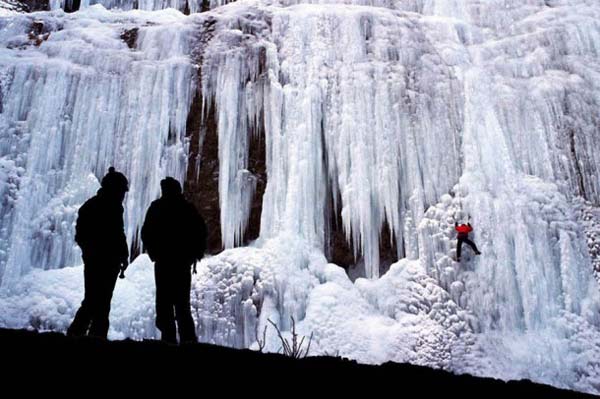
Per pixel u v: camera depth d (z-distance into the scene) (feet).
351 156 32.27
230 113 33.42
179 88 33.83
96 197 16.81
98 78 33.45
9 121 31.86
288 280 28.89
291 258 29.60
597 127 34.06
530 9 40.96
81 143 32.04
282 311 28.37
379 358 26.66
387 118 32.89
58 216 29.94
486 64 36.47
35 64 33.17
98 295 16.06
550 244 29.71
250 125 33.76
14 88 32.53
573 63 36.37
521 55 37.04
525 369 26.04
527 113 33.81
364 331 27.76
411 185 31.96
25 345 9.15
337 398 8.55
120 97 33.24
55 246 29.40
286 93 33.60
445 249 29.76
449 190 31.78
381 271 31.48
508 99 34.19
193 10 47.85
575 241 29.91
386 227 31.83
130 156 32.14
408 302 28.71
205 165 33.14
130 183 31.68
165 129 32.99
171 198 17.03
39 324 26.11
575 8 40.14
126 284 28.25
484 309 28.07
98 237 16.30
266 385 8.62
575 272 29.04
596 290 28.68
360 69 34.06
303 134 32.53
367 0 43.45
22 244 28.73
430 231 30.35
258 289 28.53
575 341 26.91
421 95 33.86
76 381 7.96
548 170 32.42
